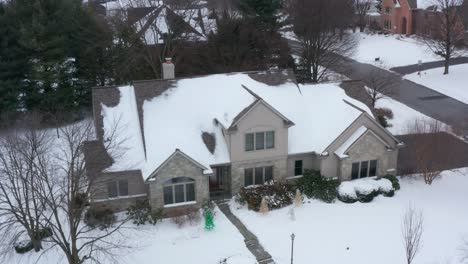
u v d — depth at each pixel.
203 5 81.50
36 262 31.52
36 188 31.42
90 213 35.16
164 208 35.97
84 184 34.44
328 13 61.53
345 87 43.22
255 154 37.56
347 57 67.75
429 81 69.50
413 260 31.44
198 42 59.72
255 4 61.19
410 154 45.44
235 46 57.72
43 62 51.12
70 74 52.84
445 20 76.50
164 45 59.84
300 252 32.06
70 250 31.19
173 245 32.88
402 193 39.28
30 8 52.03
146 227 34.78
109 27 57.59
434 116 56.47
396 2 95.19
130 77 57.44
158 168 34.53
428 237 33.69
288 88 41.88
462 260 31.27
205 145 37.28
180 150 35.03
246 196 36.88
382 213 36.38
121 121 38.28
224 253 31.92
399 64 78.12
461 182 41.25
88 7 58.97
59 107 51.75
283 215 36.03
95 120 38.16
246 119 36.44
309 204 37.41
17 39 51.22
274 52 60.25
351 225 34.94
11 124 46.75
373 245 32.81
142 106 38.19
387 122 54.47
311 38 59.56
